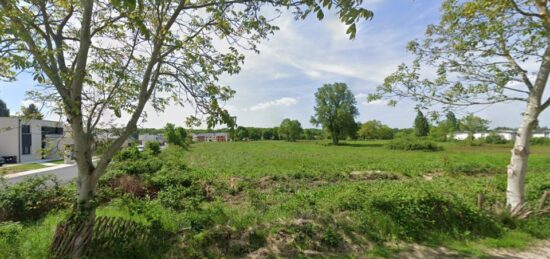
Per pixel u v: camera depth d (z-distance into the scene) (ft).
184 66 16.69
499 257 15.81
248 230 17.60
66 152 16.70
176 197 29.09
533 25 20.58
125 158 46.57
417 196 20.34
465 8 20.49
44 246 15.25
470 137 171.53
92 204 14.79
